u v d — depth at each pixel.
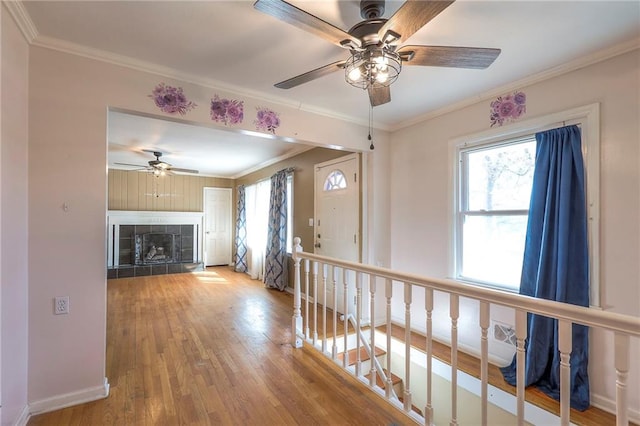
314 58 2.18
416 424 1.79
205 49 2.06
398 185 3.65
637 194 1.94
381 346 3.40
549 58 2.16
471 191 2.96
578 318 1.13
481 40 1.95
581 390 2.08
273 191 5.45
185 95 2.43
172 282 5.88
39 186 1.90
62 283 1.96
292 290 5.06
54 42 1.93
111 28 1.83
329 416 1.91
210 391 2.17
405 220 3.56
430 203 3.28
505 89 2.62
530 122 2.46
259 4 1.22
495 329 2.69
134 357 2.69
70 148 1.99
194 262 7.34
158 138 4.23
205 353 2.77
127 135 4.07
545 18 1.74
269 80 2.51
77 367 2.01
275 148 4.84
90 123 2.06
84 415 1.89
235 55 2.13
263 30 1.86
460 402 2.68
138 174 6.94
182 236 7.38
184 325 3.51
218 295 4.91
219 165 6.34
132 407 1.98
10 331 1.64
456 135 3.03
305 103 3.00
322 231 4.46
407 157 3.54
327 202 4.36
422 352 3.01
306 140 3.08
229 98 2.63
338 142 3.31
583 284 2.11
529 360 2.32
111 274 6.18
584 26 1.80
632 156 1.96
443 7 1.26
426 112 3.25
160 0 1.59
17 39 1.72
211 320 3.69
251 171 6.85
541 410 2.14
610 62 2.05
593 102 2.12
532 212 2.37
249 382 2.28
